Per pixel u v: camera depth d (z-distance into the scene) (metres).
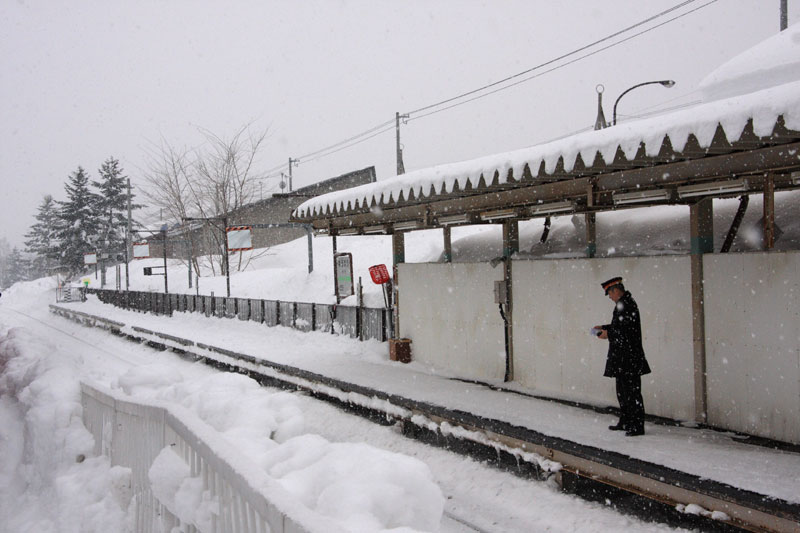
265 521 2.74
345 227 11.62
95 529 4.99
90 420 6.76
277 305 17.34
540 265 8.42
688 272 6.59
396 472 3.14
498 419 6.84
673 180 6.02
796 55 7.25
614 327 6.12
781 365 5.70
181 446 4.21
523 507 5.64
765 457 5.23
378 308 13.04
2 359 11.30
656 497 4.96
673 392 6.76
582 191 6.80
